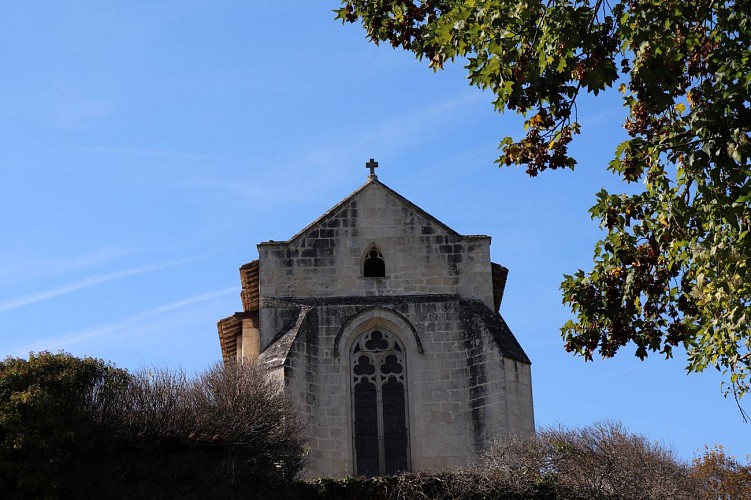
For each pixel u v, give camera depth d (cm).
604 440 3750
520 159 2339
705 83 2312
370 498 3547
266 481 3472
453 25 2448
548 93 2259
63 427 3216
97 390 3456
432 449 3884
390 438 3925
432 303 4059
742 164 2286
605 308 2444
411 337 4012
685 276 2467
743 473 5119
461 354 4000
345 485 3553
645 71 2278
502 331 4022
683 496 3791
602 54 2253
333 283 4109
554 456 3681
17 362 3381
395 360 4016
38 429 3177
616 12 2308
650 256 2433
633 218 2481
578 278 2483
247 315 4272
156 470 3350
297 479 3600
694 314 2467
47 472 3162
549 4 2319
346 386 3944
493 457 3688
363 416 3944
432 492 3566
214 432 3472
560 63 2241
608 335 2461
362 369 3994
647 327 2458
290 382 3847
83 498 3225
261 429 3556
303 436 3750
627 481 3666
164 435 3403
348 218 4181
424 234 4181
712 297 2448
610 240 2483
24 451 3158
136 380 3588
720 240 2386
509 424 3819
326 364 3959
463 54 2450
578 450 3706
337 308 4034
